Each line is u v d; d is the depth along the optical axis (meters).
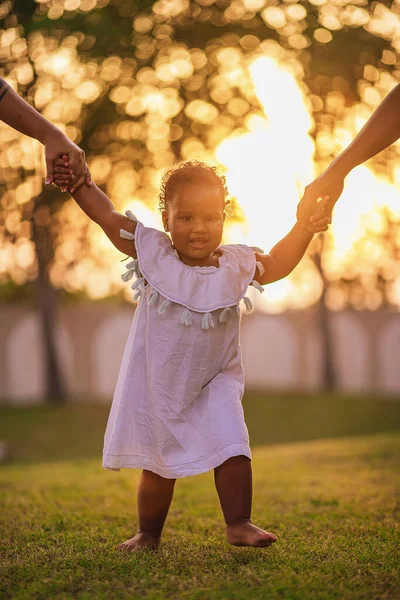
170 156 12.05
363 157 3.15
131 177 12.25
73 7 9.71
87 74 10.61
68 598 2.45
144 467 2.97
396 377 20.98
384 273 15.85
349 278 16.88
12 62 8.73
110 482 6.05
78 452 13.31
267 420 16.19
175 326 2.95
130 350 3.05
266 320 20.95
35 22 8.69
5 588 2.58
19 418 16.34
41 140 3.16
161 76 11.38
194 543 3.28
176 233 2.98
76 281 15.53
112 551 3.07
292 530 3.63
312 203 3.15
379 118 3.14
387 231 12.51
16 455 13.07
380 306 21.09
